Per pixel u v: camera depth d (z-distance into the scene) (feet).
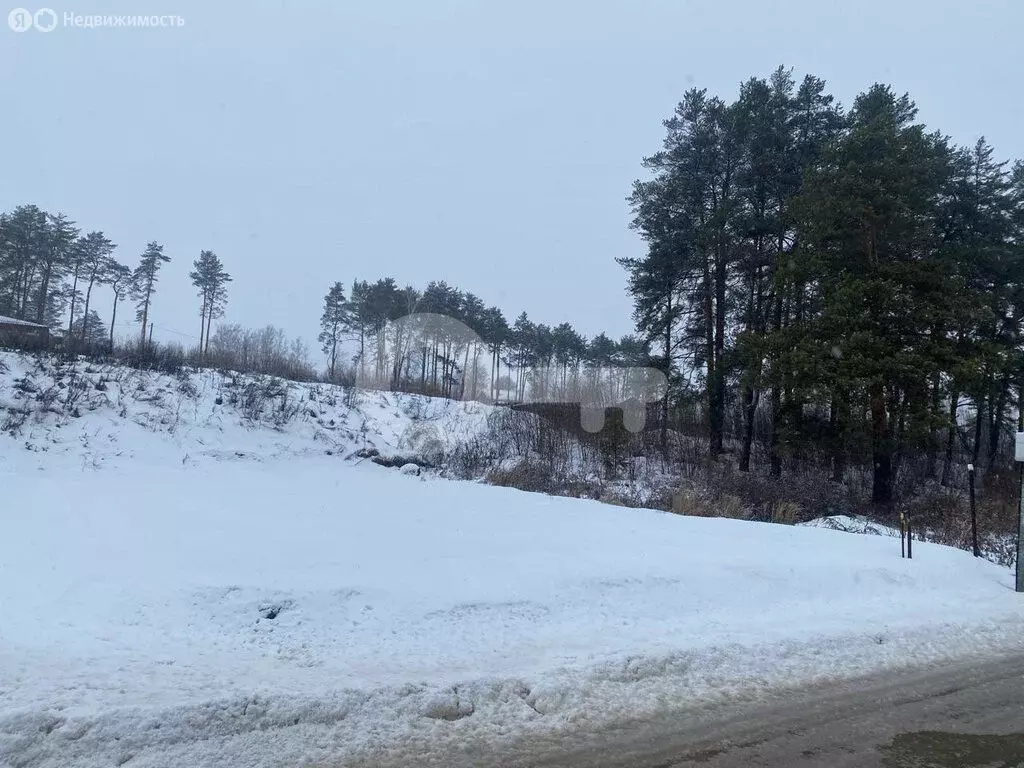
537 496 52.70
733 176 94.99
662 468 81.51
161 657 20.58
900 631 27.61
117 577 26.37
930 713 19.81
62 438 49.24
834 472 92.27
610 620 27.22
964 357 76.84
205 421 59.57
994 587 37.55
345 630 24.18
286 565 28.89
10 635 21.15
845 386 72.54
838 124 92.38
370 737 16.67
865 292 74.90
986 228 95.66
